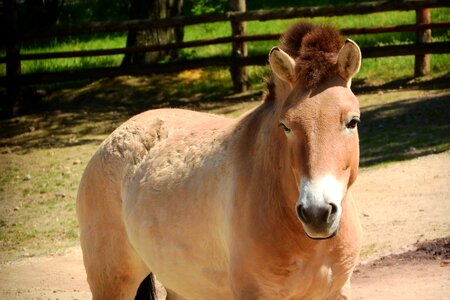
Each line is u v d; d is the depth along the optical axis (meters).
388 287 6.84
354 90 16.59
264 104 4.74
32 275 9.15
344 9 16.97
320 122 3.94
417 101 15.06
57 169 14.35
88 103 18.41
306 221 3.80
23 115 18.17
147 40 19.95
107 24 18.31
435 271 7.17
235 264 4.45
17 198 13.05
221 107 16.89
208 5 22.27
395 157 12.27
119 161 5.50
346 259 4.41
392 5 16.66
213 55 20.19
